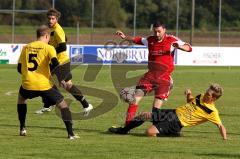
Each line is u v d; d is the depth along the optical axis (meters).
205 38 93.88
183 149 20.14
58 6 91.50
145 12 93.44
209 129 25.08
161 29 23.97
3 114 29.16
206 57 72.81
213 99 22.66
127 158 18.45
